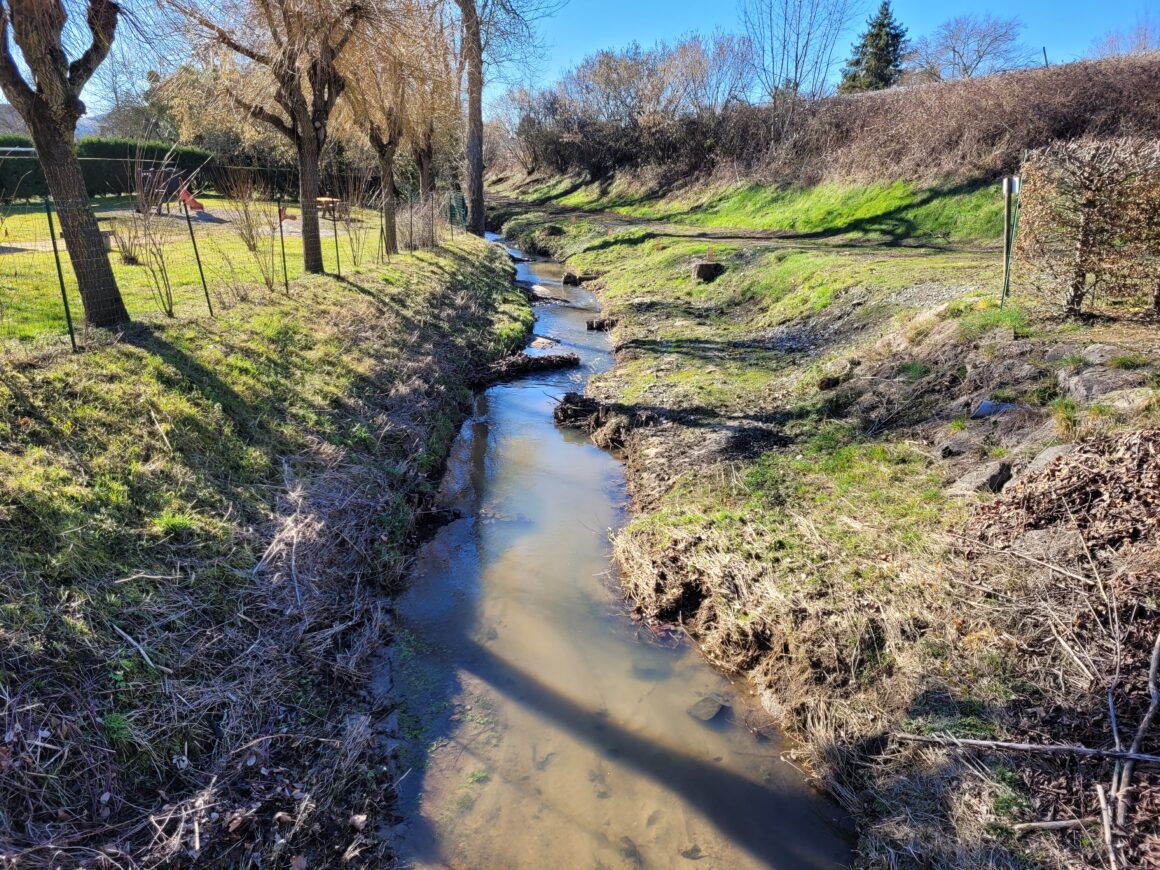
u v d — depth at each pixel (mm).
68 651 3889
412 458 7918
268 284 10953
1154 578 3955
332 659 4895
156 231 9898
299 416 7383
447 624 5586
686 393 9617
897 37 44062
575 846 3748
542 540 6879
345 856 3562
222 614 4723
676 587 5738
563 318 16453
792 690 4598
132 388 6207
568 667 5129
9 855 3076
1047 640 3984
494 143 65125
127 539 4758
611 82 44750
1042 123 19406
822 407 8172
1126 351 6422
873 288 11797
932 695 4012
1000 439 6152
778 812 3973
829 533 5672
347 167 27094
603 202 40906
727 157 34094
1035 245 7914
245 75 12141
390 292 13008
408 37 13523
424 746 4379
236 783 3830
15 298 8758
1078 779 3330
